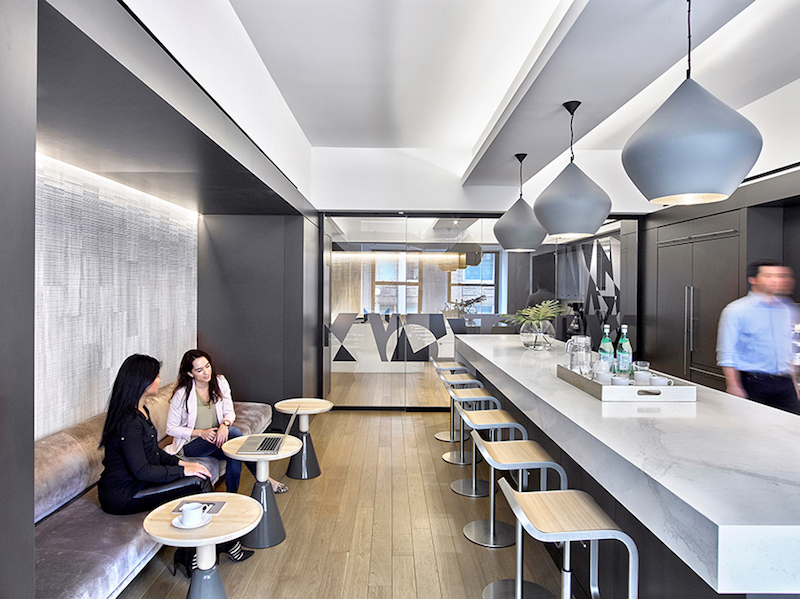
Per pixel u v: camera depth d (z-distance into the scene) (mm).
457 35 3098
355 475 3775
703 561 1213
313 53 3309
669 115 1888
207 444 3127
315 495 3408
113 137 2301
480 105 4270
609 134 5027
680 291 5016
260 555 2641
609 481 1721
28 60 1102
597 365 2686
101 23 1442
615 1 2041
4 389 1035
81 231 2982
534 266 5922
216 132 2428
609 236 5801
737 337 3408
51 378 2736
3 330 1035
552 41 2488
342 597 2277
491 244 5891
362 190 5648
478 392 3752
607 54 2494
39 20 1273
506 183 5539
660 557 1701
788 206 3984
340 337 5863
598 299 5867
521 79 3197
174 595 2295
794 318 3584
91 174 3080
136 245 3631
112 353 3320
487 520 3043
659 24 2217
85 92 1778
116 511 2312
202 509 1979
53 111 1976
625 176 5633
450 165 5688
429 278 5879
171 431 3098
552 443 2846
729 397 2523
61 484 2400
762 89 3871
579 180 3189
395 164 5664
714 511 1229
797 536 1161
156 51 1798
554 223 3219
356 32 3051
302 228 4871
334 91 3949
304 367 4941
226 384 3465
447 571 2498
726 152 1791
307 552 2674
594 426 1968
